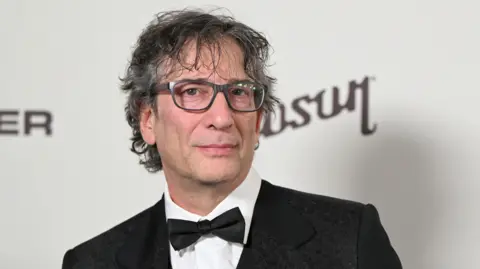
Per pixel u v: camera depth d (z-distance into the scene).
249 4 1.96
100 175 2.04
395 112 1.88
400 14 1.87
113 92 2.03
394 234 1.89
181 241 1.24
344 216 1.26
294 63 1.93
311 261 1.21
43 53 2.05
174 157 1.20
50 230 2.06
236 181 1.26
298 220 1.27
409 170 1.88
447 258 1.87
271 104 1.42
